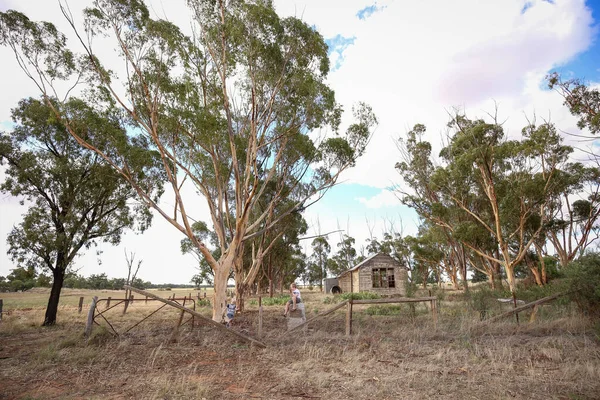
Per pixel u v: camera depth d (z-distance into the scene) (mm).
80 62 13820
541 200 24391
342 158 18953
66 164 16391
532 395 4531
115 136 13859
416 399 4512
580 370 5398
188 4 14852
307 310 19828
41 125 16219
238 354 7766
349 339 9039
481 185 27578
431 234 36594
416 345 8070
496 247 28078
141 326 13391
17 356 7914
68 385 5492
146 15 13750
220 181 18000
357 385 5164
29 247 15562
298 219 28078
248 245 32031
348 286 41906
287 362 6914
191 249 32125
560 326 9266
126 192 18078
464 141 25562
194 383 5508
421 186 33812
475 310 12328
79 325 14617
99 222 17812
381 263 37125
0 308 16062
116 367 6637
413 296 13812
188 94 14117
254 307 25656
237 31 13930
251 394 4938
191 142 15789
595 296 9133
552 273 28156
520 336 8727
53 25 13219
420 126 34281
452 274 39500
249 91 16953
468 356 6840
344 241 64125
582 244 30547
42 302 35281
